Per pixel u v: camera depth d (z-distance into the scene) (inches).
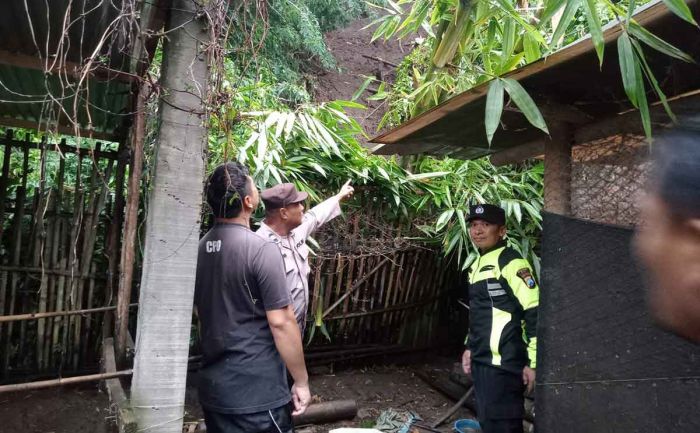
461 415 145.7
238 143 131.3
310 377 168.4
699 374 58.0
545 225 81.1
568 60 66.4
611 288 68.7
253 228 144.9
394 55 400.5
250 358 72.0
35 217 142.1
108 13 81.3
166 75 63.9
